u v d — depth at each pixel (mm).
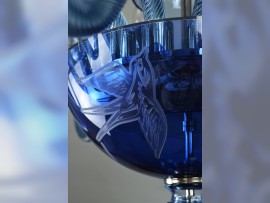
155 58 336
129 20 435
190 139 338
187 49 333
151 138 342
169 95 335
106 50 345
